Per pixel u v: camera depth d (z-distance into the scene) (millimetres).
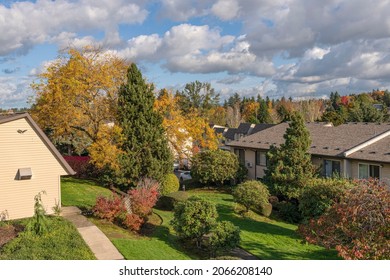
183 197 22000
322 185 18234
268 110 81500
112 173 23219
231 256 14148
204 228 14727
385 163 20500
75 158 30516
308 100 79375
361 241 10227
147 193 18188
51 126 25078
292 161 23234
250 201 21578
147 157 23453
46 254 11133
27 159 17297
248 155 32656
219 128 65188
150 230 17062
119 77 25406
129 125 23516
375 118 45719
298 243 16969
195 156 31016
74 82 23125
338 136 26547
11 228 14508
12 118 16688
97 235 14664
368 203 10719
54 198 18016
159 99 31469
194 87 64562
